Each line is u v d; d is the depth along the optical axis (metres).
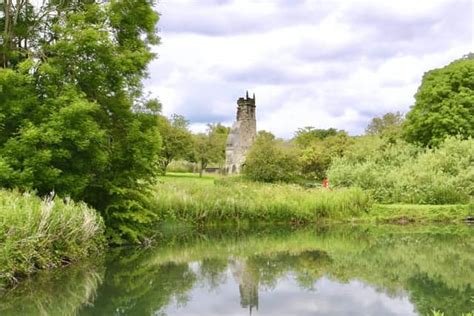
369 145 38.59
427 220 25.97
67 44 16.44
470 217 26.08
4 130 16.28
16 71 16.69
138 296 11.93
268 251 18.20
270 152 45.19
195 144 60.94
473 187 28.67
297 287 12.84
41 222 13.46
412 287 12.73
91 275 13.89
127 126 18.23
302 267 15.37
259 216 25.25
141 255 17.16
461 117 40.00
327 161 50.72
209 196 24.88
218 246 19.22
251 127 71.69
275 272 14.66
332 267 15.33
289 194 27.09
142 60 17.77
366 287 12.80
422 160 31.47
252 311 10.74
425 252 17.80
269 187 28.94
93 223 15.94
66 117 15.67
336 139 53.41
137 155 17.88
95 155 16.88
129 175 18.47
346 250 18.31
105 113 18.27
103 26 17.25
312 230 23.59
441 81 41.28
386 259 16.62
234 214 24.75
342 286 12.92
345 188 28.75
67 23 16.97
